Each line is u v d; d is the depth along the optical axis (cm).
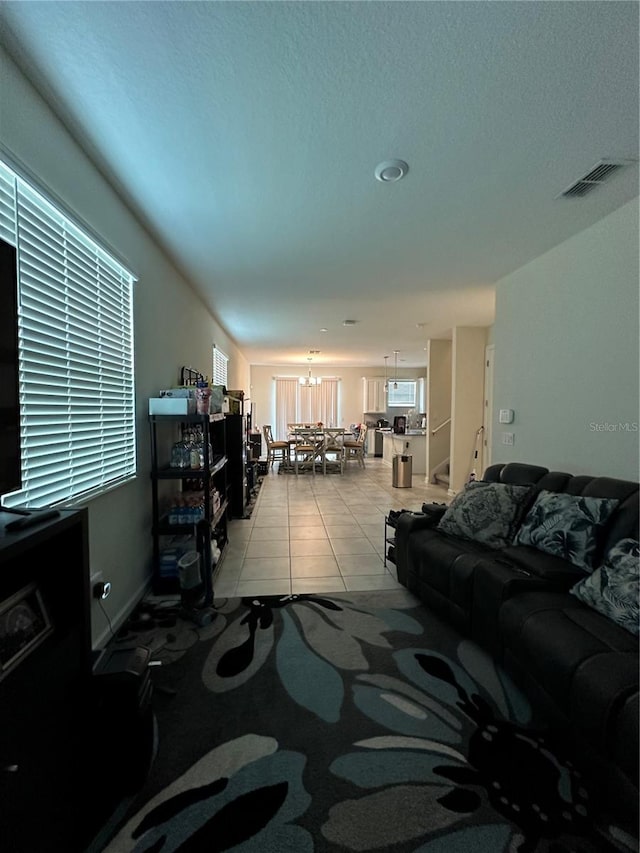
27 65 128
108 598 199
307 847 103
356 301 419
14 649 90
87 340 181
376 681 169
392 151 173
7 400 102
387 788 119
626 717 108
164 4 108
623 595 145
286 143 168
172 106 146
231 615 225
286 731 141
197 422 271
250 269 322
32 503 143
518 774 124
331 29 116
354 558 320
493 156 176
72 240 168
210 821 110
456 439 553
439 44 121
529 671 152
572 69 129
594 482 210
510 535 226
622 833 107
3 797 79
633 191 206
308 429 773
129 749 116
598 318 240
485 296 398
